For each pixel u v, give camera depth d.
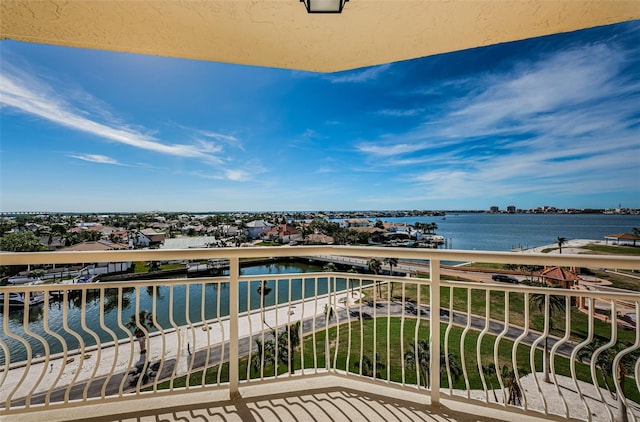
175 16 1.90
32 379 10.06
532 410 1.75
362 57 2.44
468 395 1.89
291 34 2.11
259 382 2.08
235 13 1.88
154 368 11.27
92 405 1.88
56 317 18.17
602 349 1.62
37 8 1.81
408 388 2.01
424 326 15.07
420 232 55.97
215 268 31.58
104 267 27.77
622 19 1.93
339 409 1.86
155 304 1.93
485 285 1.83
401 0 1.77
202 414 1.82
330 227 55.81
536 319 16.03
